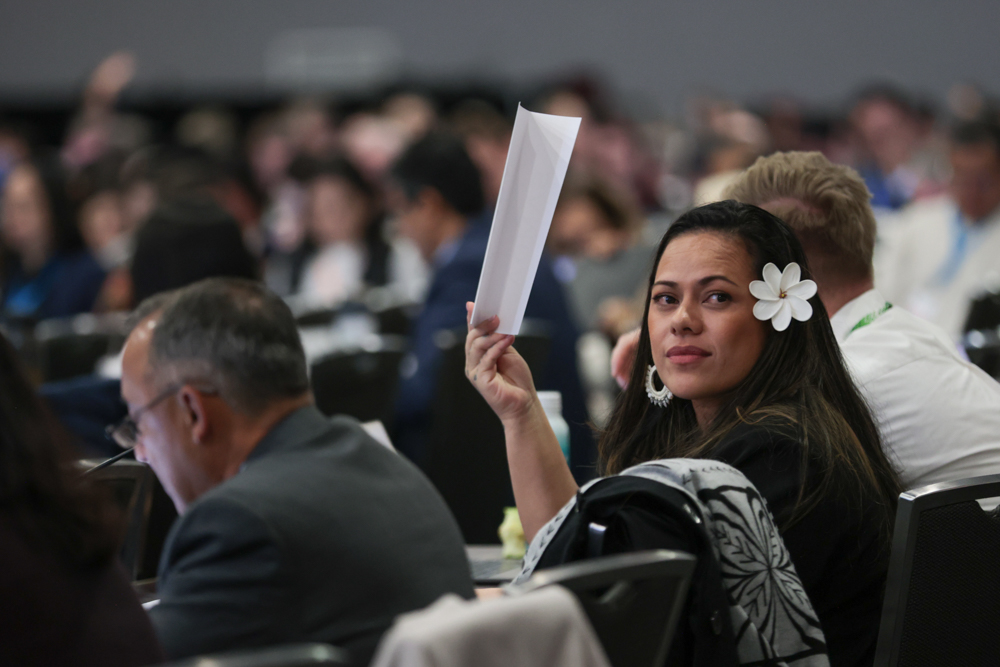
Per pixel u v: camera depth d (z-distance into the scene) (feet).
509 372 16.78
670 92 87.30
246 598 11.71
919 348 18.10
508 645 8.48
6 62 95.20
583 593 9.98
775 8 84.79
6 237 50.03
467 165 36.27
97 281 47.73
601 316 41.57
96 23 94.48
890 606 13.43
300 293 55.72
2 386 10.37
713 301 15.38
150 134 83.51
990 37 80.18
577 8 88.63
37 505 10.22
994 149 40.86
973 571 13.82
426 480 13.85
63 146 91.86
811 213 18.49
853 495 14.44
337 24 92.43
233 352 13.12
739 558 12.65
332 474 12.71
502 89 87.76
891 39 82.38
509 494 31.40
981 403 17.75
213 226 31.48
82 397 22.45
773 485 14.19
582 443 33.86
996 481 13.80
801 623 12.92
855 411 15.64
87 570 10.44
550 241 48.34
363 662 12.01
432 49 91.35
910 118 63.41
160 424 13.46
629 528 12.39
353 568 12.16
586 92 73.82
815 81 84.38
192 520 12.10
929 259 43.98
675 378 15.60
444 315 33.60
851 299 18.90
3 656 9.83
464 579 13.34
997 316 31.07
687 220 15.94
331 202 52.29
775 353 15.40
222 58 93.76
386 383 30.40
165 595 11.92
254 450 13.20
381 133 65.36
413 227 36.65
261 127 78.33
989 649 14.05
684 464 12.96
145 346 13.62
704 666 12.26
